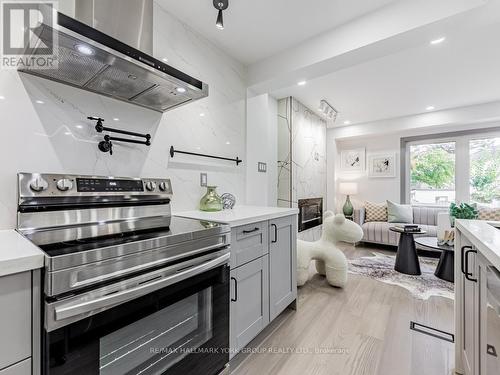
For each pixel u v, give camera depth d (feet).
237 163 8.00
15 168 3.60
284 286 6.46
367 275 9.87
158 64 3.88
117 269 2.80
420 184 15.83
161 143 5.65
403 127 14.92
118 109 4.88
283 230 6.48
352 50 6.14
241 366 4.82
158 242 3.24
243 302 4.96
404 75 9.51
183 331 3.68
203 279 3.93
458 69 9.04
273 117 11.96
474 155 14.16
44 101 3.92
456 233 4.70
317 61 6.75
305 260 8.50
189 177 6.31
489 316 3.09
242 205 8.20
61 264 2.35
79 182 4.00
